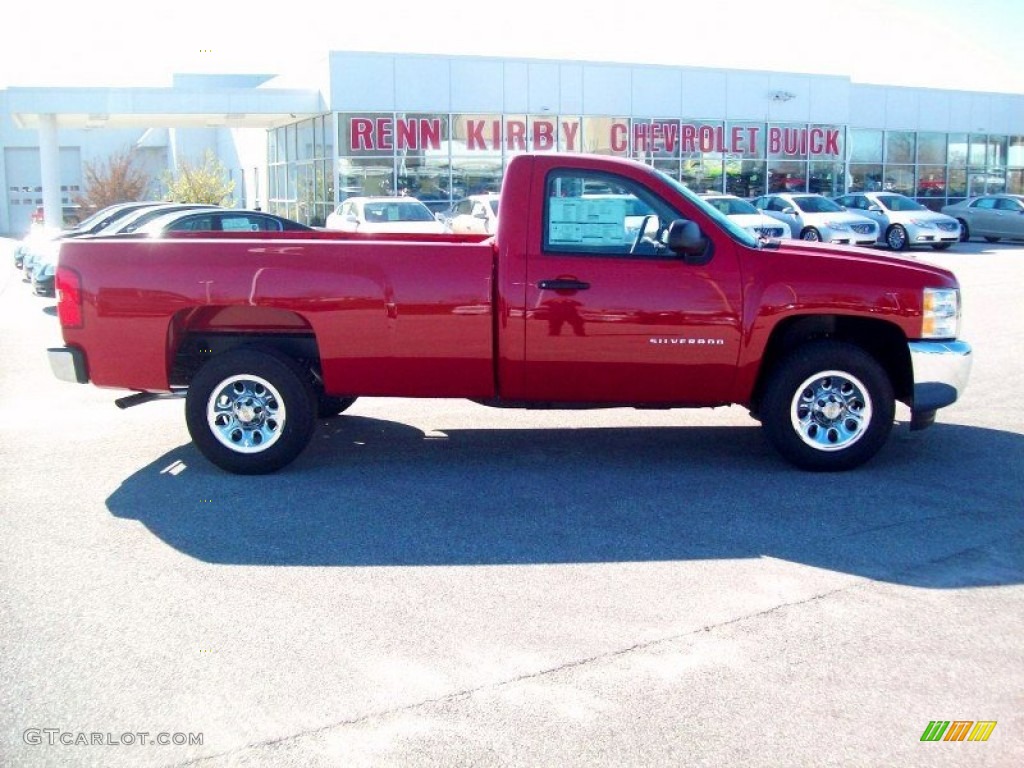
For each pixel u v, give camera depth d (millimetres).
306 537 6156
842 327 7594
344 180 30266
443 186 31203
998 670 4480
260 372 7328
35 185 52656
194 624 4945
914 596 5262
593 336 7152
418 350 7242
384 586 5395
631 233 7230
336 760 3803
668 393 7312
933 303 7203
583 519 6461
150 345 7293
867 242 30141
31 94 27922
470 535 6176
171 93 28875
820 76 36531
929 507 6676
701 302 7133
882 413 7297
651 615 5023
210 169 35969
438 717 4090
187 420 7418
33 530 6293
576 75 32281
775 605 5141
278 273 7191
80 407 9922
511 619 4977
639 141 33531
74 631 4871
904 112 39562
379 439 8539
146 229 16297
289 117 31688
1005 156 42719
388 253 7199
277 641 4762
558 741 3918
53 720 4094
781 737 3951
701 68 34156
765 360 7453
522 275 7125
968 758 3830
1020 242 34844
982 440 8414
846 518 6465
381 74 30094
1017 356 12211
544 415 9445
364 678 4406
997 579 5484
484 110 31328
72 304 7301
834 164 37500
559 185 7188
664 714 4109
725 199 29234
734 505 6727
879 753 3857
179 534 6215
